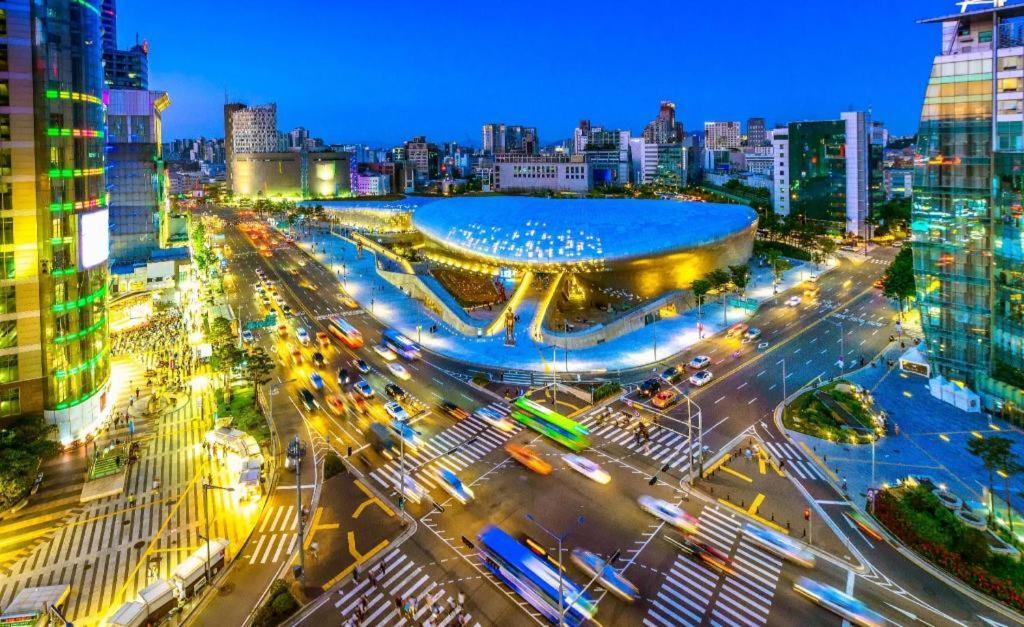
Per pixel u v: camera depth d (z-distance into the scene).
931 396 84.19
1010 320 75.44
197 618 45.97
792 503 58.88
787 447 70.31
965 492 60.06
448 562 51.53
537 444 72.38
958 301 82.25
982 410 79.06
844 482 61.84
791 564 50.12
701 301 134.38
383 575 50.00
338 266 194.62
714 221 136.25
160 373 98.88
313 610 46.19
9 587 49.31
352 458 70.06
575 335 110.44
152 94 167.12
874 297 143.62
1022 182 71.94
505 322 119.94
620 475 64.81
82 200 75.56
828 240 196.75
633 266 127.75
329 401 86.06
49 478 66.56
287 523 57.69
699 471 63.72
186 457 71.44
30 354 70.75
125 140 164.75
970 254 80.06
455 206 166.25
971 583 46.78
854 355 102.19
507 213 143.88
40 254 70.00
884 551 51.41
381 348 109.06
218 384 92.12
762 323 123.81
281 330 122.19
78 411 74.25
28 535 56.44
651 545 52.78
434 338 117.25
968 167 78.12
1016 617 43.66
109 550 54.28
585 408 82.44
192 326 123.31
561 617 40.81
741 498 59.78
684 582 48.16
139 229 162.00
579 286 136.88
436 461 68.75
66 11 73.38
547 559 50.50
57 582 50.06
